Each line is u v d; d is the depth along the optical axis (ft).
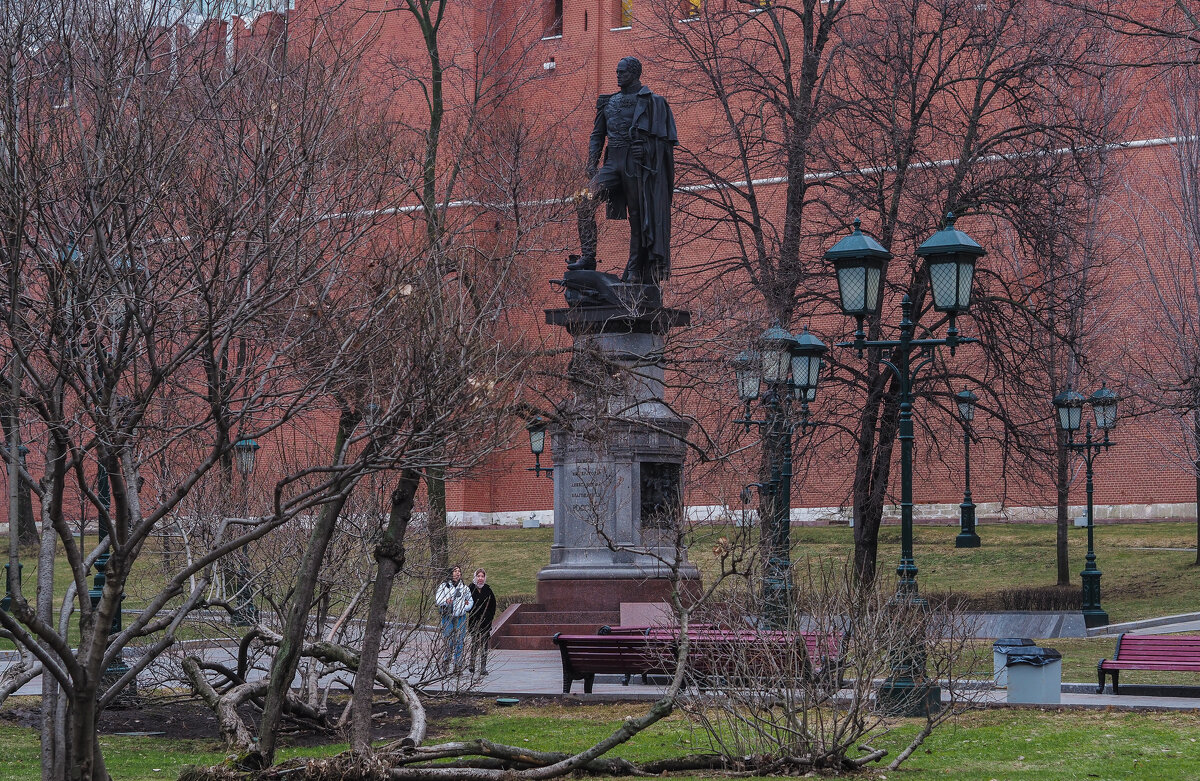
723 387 168.04
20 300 70.23
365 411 77.71
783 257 264.11
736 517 152.87
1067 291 295.28
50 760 72.13
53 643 68.90
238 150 77.00
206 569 102.73
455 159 245.86
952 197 258.57
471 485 454.81
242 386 79.66
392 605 175.83
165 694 146.20
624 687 164.66
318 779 83.76
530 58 442.50
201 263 72.33
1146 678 173.78
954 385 329.52
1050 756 107.04
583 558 224.74
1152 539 343.46
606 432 124.77
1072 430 262.67
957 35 295.69
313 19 97.30
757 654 104.83
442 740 119.44
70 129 74.95
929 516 409.08
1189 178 296.71
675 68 328.90
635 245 225.15
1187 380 280.10
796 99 281.54
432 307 75.51
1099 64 260.83
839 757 98.53
